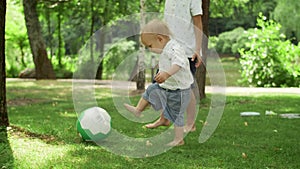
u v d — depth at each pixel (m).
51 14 22.09
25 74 19.31
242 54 15.54
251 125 5.84
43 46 17.20
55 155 3.87
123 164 3.63
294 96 10.16
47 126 5.44
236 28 30.02
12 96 10.18
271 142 4.68
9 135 4.65
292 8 22.27
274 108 7.88
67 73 20.03
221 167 3.61
